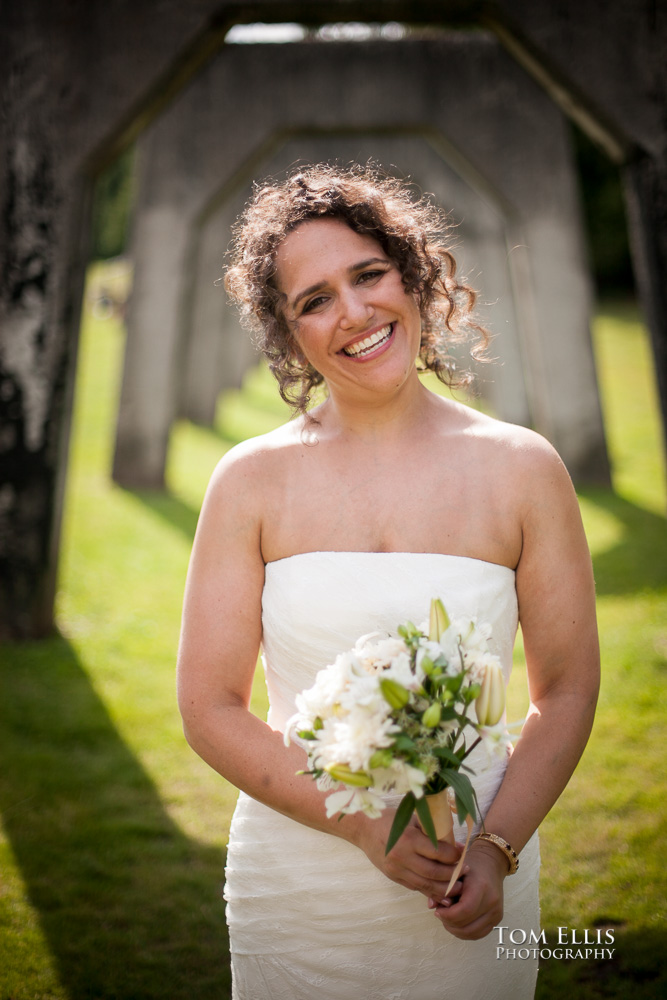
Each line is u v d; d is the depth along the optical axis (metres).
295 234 1.67
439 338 1.97
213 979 2.72
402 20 4.39
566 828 3.46
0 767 4.06
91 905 3.08
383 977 1.71
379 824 1.55
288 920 1.75
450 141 8.89
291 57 8.70
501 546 1.70
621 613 5.81
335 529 1.72
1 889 3.15
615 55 4.23
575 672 1.71
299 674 1.74
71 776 4.00
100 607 6.29
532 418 11.94
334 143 12.10
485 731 1.42
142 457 9.82
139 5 4.66
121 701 4.79
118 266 18.92
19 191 4.93
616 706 4.51
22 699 4.77
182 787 3.95
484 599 1.67
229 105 8.85
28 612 5.54
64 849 3.42
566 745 1.65
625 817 3.52
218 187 9.16
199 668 1.72
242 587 1.75
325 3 4.33
